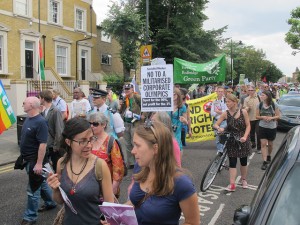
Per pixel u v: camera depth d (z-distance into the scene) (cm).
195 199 238
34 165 494
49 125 589
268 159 848
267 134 827
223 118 655
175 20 3150
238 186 689
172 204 238
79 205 284
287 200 234
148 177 250
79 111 988
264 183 289
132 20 2575
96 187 285
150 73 683
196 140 1084
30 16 2298
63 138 292
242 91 1319
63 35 2652
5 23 2125
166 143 241
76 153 287
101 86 2436
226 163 815
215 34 3247
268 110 827
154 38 3266
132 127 823
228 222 517
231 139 646
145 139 241
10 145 1155
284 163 262
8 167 880
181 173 242
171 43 3170
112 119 544
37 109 498
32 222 501
